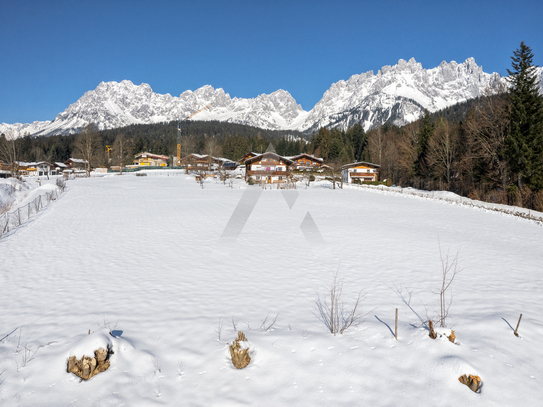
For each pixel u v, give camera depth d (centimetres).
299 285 816
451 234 1631
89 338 446
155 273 927
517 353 468
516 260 1134
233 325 571
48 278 885
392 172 7094
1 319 623
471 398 380
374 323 570
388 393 388
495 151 3569
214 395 392
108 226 1711
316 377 418
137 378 423
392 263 1044
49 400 385
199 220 1919
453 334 499
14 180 3534
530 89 3250
